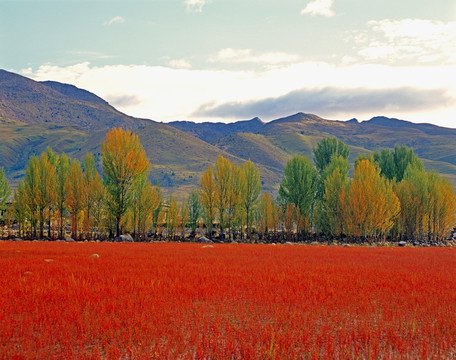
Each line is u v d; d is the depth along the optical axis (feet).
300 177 231.71
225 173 220.02
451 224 222.07
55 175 202.39
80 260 88.48
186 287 54.08
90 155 226.99
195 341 33.68
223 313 42.83
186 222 223.51
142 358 30.12
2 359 29.86
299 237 232.94
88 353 31.35
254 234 244.42
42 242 157.69
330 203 219.41
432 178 233.35
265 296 49.21
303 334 35.37
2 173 198.39
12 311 40.73
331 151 280.92
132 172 199.93
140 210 204.44
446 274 74.74
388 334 36.86
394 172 278.05
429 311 44.91
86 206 196.03
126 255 102.94
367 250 139.03
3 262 81.51
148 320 38.75
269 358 30.89
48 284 54.24
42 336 34.01
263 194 236.43
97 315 39.93
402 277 69.00
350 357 31.53
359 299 49.26
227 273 69.41
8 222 201.36
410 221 228.22
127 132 201.26
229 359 30.86
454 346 34.83
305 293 52.75
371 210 195.93
